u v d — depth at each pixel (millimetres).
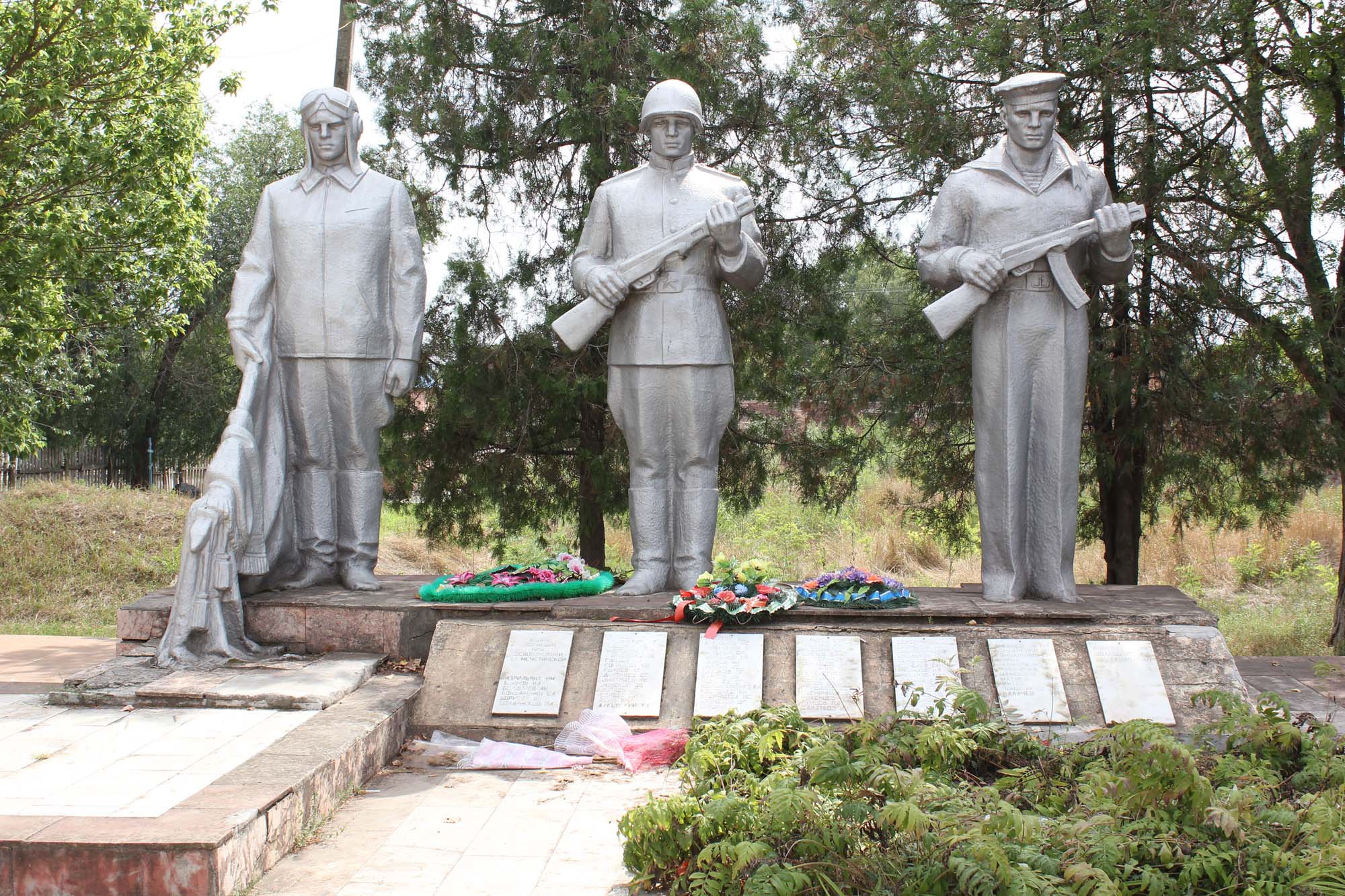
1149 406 8531
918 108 8836
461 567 14836
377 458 7199
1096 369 8289
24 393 13359
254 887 3984
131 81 10266
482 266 10172
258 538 6555
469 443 10344
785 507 16016
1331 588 12180
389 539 16141
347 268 6941
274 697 5551
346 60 10547
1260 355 8703
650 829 3879
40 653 8148
